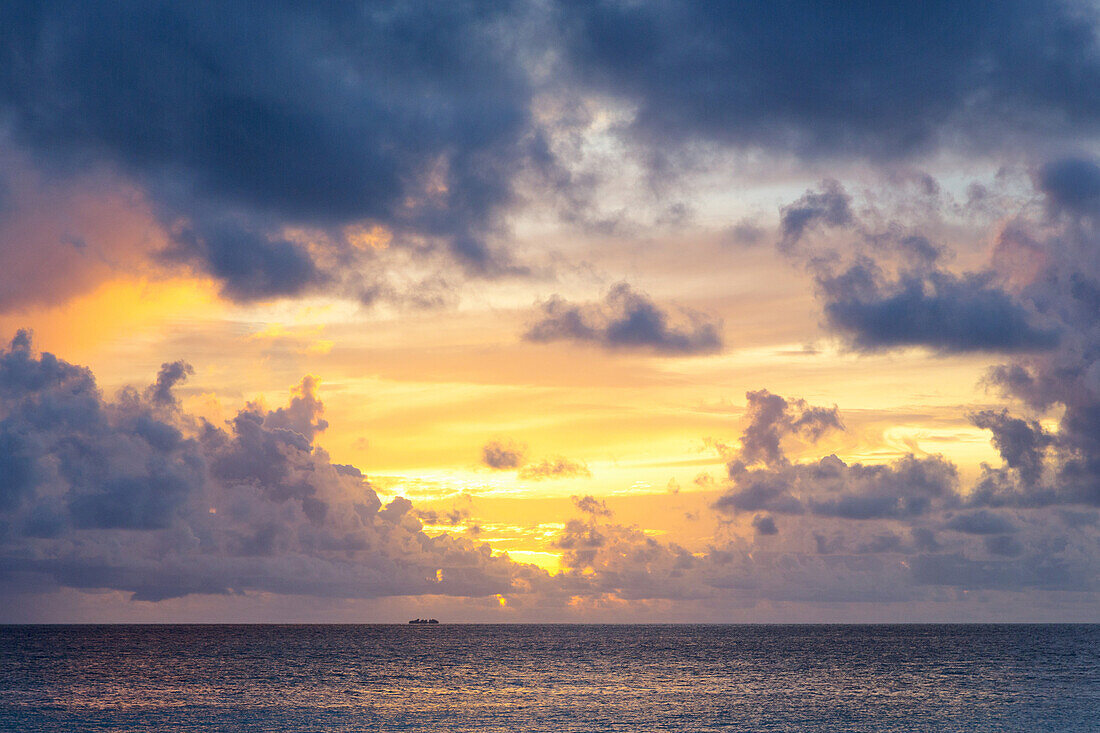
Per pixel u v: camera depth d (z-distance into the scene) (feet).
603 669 541.34
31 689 418.51
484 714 330.54
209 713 335.47
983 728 293.43
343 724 307.58
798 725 301.22
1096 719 314.96
